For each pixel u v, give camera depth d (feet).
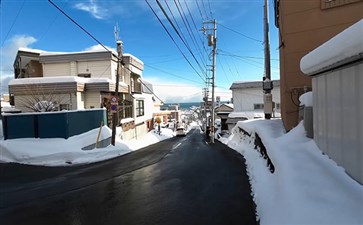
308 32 29.07
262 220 14.62
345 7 26.99
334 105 13.76
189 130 215.31
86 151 42.47
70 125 44.80
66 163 37.73
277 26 39.83
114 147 51.11
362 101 10.62
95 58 76.69
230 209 17.22
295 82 29.99
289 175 14.26
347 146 12.19
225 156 40.88
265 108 47.60
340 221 9.43
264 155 28.09
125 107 79.30
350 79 11.72
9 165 36.37
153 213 17.17
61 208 18.80
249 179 24.70
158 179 26.50
